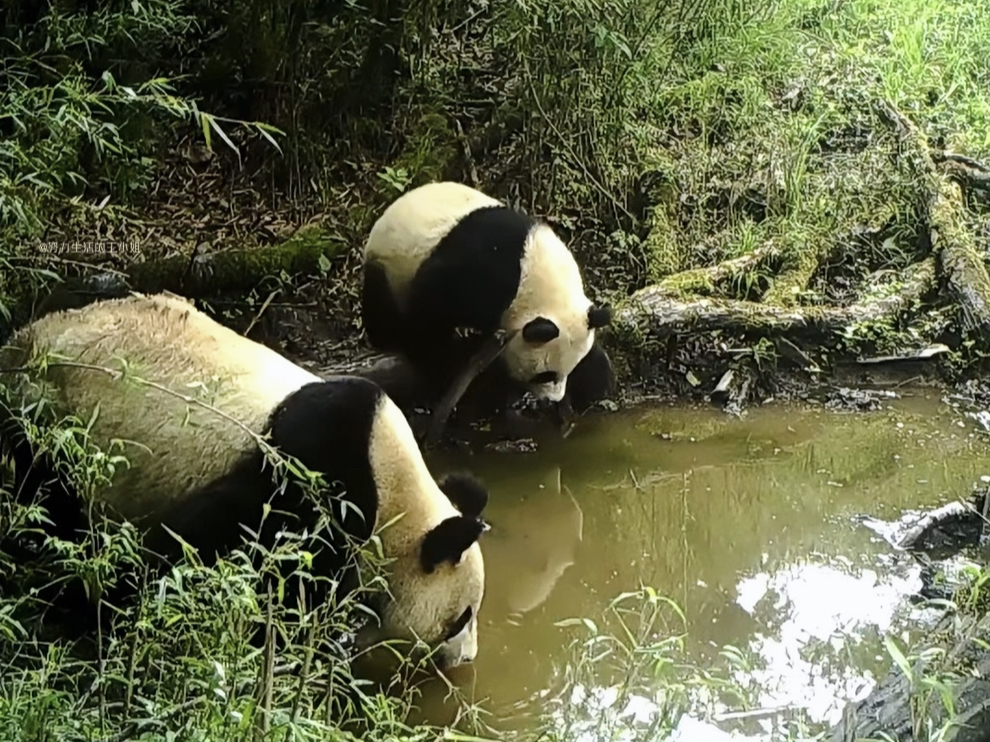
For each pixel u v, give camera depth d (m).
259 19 6.31
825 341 6.32
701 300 6.19
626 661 4.22
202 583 3.28
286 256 6.02
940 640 3.69
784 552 5.02
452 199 5.75
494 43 7.03
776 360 6.25
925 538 5.04
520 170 6.79
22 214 3.77
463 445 5.65
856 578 4.84
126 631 3.51
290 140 6.48
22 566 3.84
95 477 3.49
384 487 4.02
